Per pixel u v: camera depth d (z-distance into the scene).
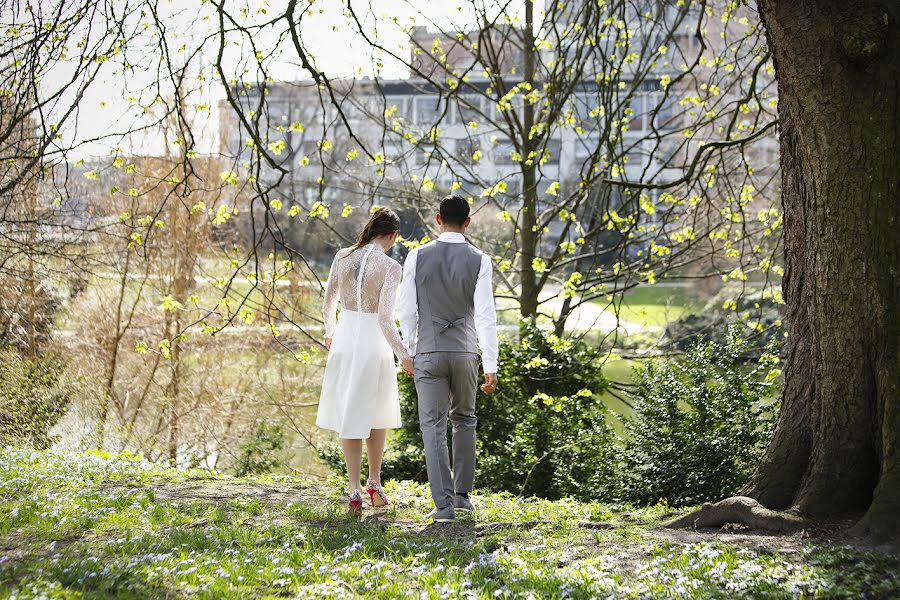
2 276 15.89
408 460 10.63
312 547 4.67
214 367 18.62
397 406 5.80
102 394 17.72
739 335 8.95
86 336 18.64
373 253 5.64
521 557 4.50
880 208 4.70
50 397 16.30
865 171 4.70
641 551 4.59
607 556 4.39
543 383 10.72
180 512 5.68
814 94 4.79
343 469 11.21
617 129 9.98
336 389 5.66
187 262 18.61
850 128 4.72
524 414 10.35
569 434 9.68
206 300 18.55
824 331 4.90
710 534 4.91
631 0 12.12
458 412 5.77
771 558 4.20
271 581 4.00
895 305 4.67
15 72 7.64
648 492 7.75
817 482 4.88
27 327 17.06
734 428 7.90
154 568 4.08
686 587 3.83
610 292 9.83
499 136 19.98
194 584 3.92
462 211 5.78
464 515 5.60
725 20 12.23
